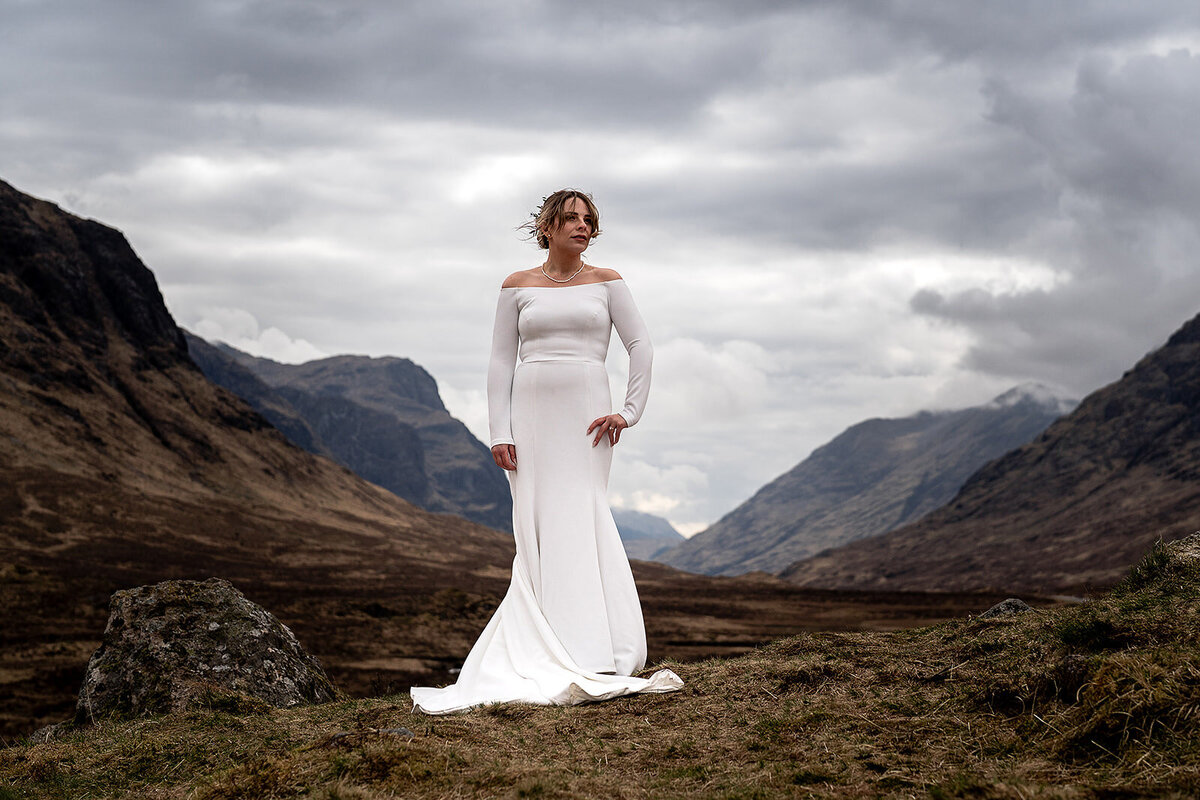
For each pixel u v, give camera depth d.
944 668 6.45
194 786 5.60
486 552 132.12
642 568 139.00
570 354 7.30
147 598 10.00
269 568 83.75
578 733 5.93
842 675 6.65
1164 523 177.00
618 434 7.36
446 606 56.50
